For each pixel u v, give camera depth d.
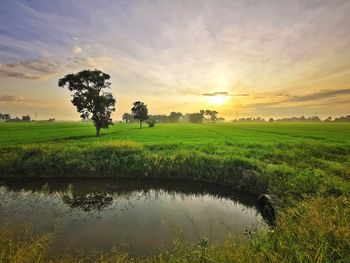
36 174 19.69
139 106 96.44
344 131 66.12
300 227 7.19
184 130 71.69
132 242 9.28
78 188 17.42
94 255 8.20
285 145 29.47
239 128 86.12
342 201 9.36
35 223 11.01
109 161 20.59
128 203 14.56
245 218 12.14
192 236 9.81
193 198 15.69
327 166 18.25
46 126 89.56
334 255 5.55
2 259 5.96
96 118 45.72
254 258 5.54
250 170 17.61
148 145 27.45
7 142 32.97
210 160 20.19
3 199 14.94
